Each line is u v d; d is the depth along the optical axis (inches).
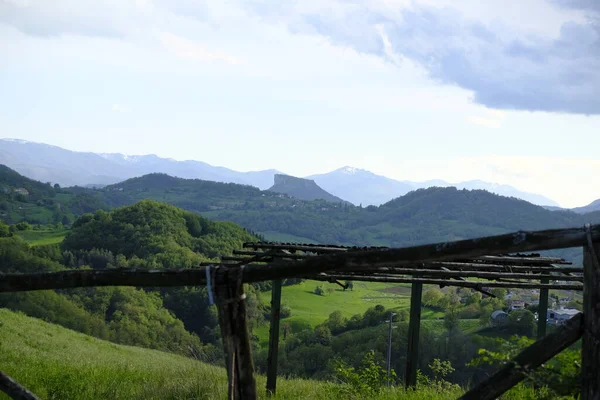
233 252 445.4
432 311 3157.0
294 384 519.5
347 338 2733.8
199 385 393.7
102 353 1370.6
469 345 2148.1
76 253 4606.3
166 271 138.3
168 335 3129.9
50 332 1465.3
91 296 3334.2
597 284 114.7
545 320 479.8
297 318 4544.8
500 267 438.3
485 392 122.6
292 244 446.3
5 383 146.6
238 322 135.6
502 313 2352.4
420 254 121.4
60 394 381.7
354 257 125.9
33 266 4131.4
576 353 130.7
